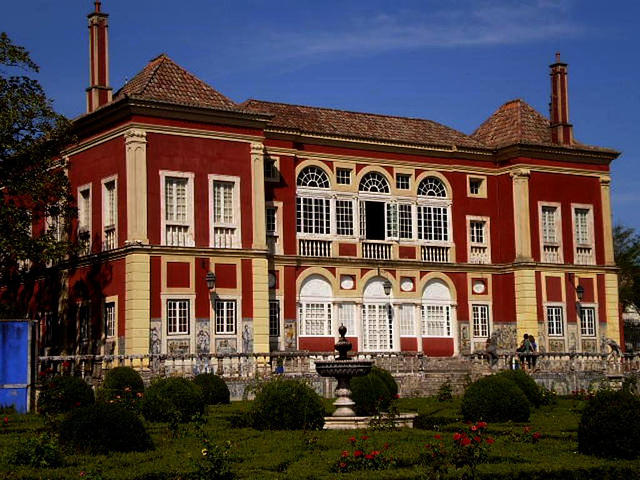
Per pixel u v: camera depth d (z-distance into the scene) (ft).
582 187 178.70
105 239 139.33
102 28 146.00
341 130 165.07
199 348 136.36
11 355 100.01
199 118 139.74
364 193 164.25
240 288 141.08
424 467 61.31
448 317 169.17
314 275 157.48
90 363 127.75
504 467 60.90
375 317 162.40
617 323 179.01
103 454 65.82
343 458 61.77
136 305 132.05
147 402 89.45
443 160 171.63
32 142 134.82
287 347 152.46
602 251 179.42
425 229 169.27
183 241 137.28
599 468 62.18
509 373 112.27
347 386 90.89
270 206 153.38
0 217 132.05
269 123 157.69
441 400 117.70
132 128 134.51
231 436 76.74
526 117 180.45
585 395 125.08
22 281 159.53
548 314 171.32
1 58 131.75
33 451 61.72
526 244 170.30
